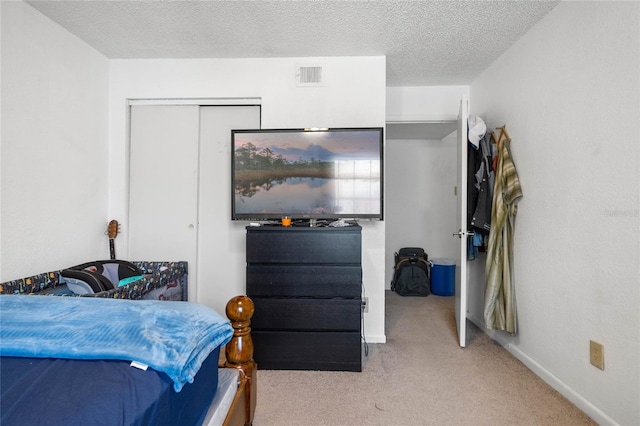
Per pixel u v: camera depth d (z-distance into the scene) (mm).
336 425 1578
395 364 2219
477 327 2939
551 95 1967
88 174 2473
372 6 1966
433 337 2697
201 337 1003
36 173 2039
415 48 2475
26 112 1965
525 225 2217
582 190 1720
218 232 2760
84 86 2418
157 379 802
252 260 2166
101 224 2619
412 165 4418
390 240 4434
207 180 2764
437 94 3213
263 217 2408
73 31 2266
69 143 2291
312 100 2639
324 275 2139
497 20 2088
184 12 2041
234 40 2383
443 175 4398
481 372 2102
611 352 1533
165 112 2748
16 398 682
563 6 1866
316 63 2629
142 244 2764
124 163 2713
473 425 1577
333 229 2141
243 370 1327
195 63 2676
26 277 1961
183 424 863
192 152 2744
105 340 875
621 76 1489
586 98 1694
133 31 2264
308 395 1842
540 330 2057
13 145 1892
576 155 1762
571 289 1790
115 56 2643
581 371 1714
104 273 2223
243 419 1287
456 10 1992
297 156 2385
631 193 1440
